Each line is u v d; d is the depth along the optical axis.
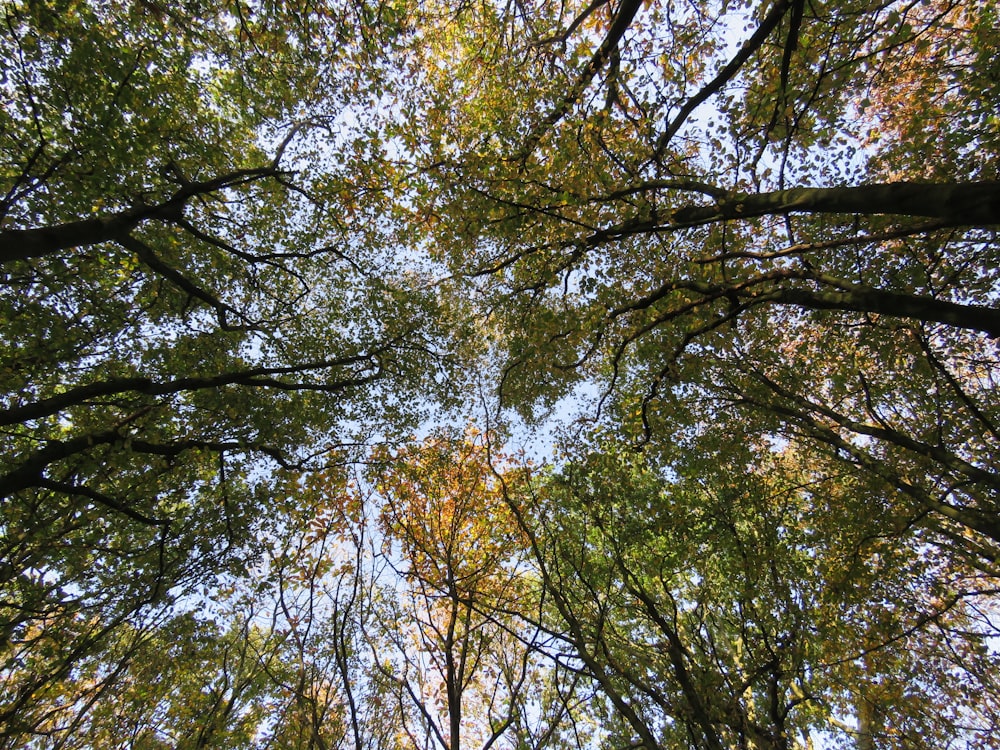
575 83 9.60
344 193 13.98
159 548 11.29
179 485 12.90
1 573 8.62
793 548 12.65
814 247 7.41
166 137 11.91
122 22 10.31
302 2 10.48
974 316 5.59
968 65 9.46
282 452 12.80
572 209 10.56
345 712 10.62
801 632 10.43
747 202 7.37
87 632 9.96
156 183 12.28
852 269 11.48
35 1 8.55
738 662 11.30
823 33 8.22
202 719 11.76
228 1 10.31
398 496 11.51
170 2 10.04
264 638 12.48
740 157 8.94
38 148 9.52
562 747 10.12
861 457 10.52
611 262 12.49
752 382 13.74
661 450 13.67
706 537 12.35
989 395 12.28
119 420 11.12
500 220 10.34
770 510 13.02
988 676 11.61
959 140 9.80
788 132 8.01
